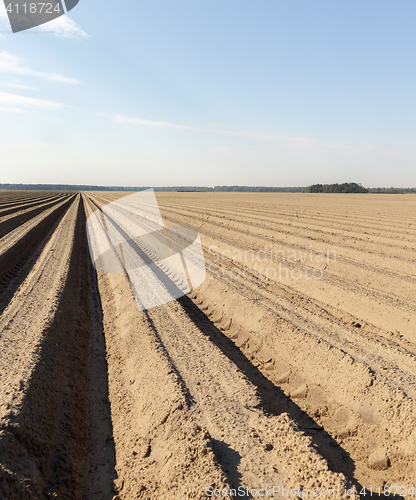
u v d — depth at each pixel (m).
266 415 4.99
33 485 3.78
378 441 4.96
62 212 35.97
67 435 4.98
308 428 5.50
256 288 10.90
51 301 9.12
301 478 3.85
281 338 7.75
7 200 53.19
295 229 20.98
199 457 4.09
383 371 5.86
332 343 6.98
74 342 7.82
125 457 4.71
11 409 4.61
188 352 6.77
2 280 11.85
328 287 11.09
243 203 48.09
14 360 6.02
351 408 5.58
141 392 5.89
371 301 9.64
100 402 6.06
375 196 74.00
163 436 4.75
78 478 4.37
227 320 9.59
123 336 8.11
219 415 4.91
